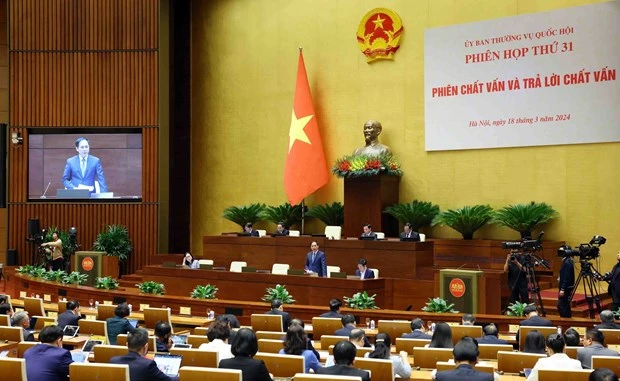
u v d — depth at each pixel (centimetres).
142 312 1275
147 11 2230
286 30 2188
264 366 616
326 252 1700
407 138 1975
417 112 1961
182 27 2377
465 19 1884
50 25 2248
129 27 2233
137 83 2219
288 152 2058
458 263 1791
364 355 780
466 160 1886
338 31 2095
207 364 697
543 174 1773
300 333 743
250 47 2253
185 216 2361
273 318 1062
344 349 608
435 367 762
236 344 624
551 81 1753
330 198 2089
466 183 1883
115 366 604
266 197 2205
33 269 1844
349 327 924
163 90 2212
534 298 1330
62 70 2239
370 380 639
